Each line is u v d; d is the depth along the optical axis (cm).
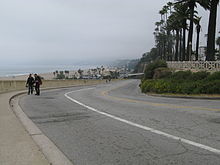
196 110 1042
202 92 1775
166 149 523
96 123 816
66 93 2417
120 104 1347
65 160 470
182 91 1916
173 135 634
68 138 632
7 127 697
